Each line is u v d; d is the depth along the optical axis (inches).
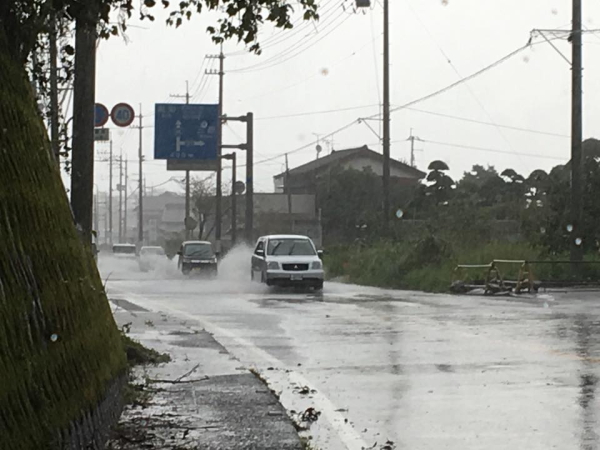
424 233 1598.2
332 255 1820.9
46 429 229.8
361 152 3174.2
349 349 601.3
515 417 377.7
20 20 306.7
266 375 494.9
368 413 391.9
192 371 490.3
